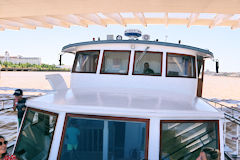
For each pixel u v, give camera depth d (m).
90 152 2.26
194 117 2.30
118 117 2.25
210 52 4.86
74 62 4.99
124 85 4.25
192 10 12.55
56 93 3.50
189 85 4.45
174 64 4.34
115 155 2.24
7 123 10.80
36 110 2.61
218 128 2.35
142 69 4.24
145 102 2.71
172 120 2.25
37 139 2.54
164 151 2.20
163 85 4.22
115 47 4.36
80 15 15.12
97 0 12.12
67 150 2.28
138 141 2.22
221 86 60.44
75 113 2.32
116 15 15.45
